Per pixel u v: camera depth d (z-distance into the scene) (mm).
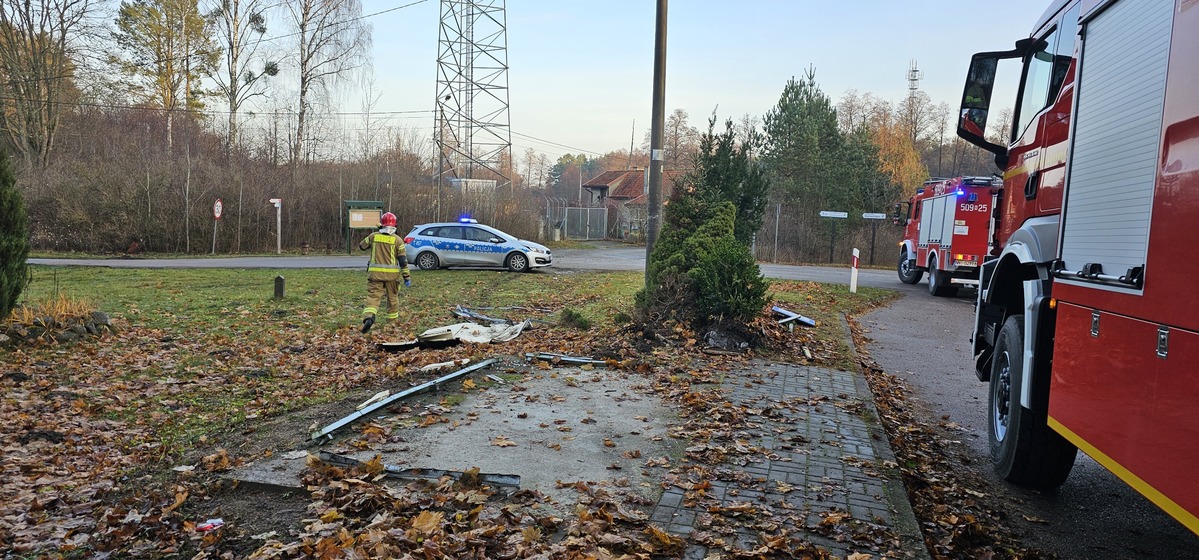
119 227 32594
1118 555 4430
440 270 23984
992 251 6953
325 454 5223
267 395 7508
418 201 38906
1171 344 3164
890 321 14945
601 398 7004
